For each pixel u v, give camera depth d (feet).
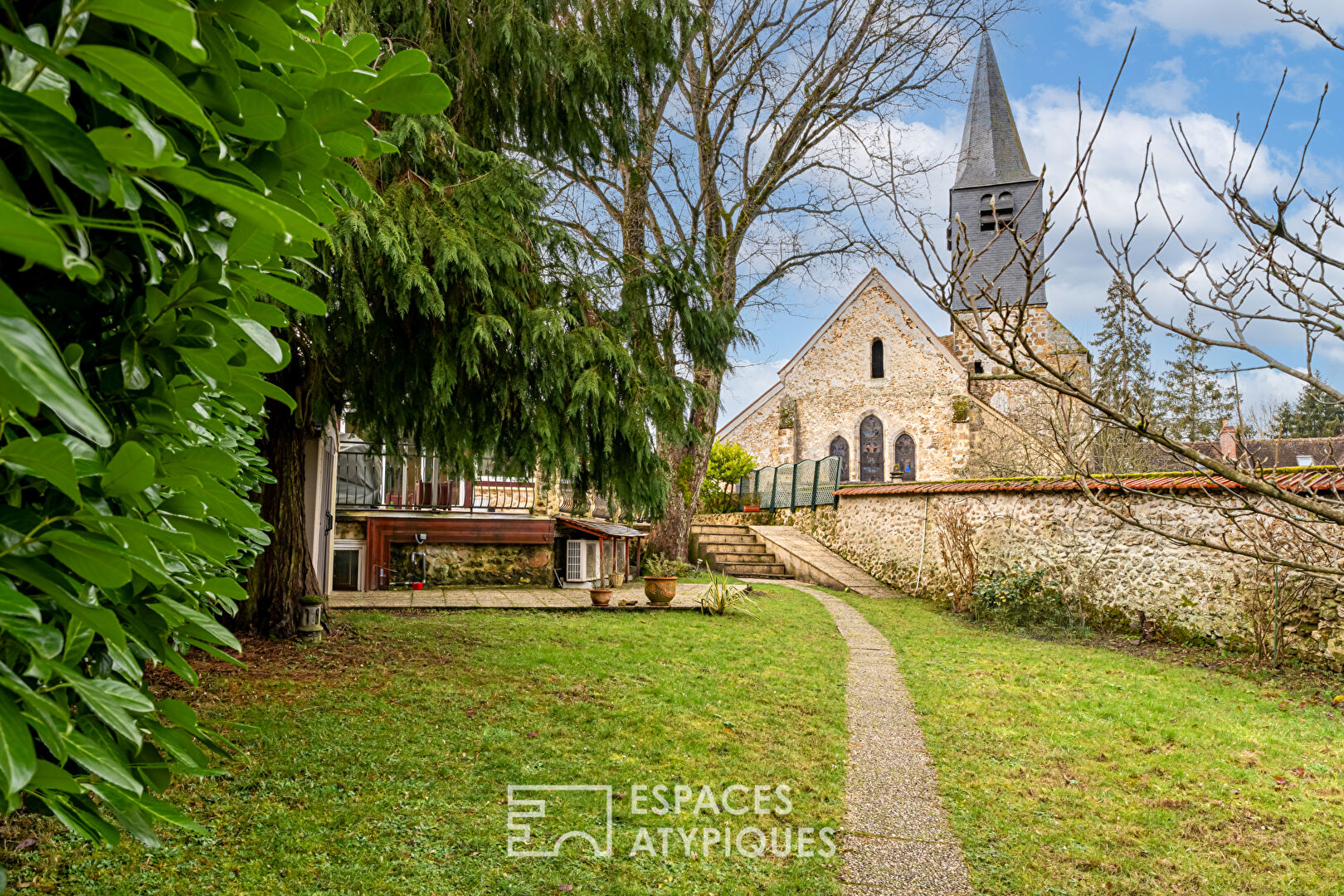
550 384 19.40
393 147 4.35
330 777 13.37
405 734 15.76
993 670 27.20
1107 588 35.37
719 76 50.03
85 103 2.83
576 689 20.53
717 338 23.09
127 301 3.47
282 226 2.85
